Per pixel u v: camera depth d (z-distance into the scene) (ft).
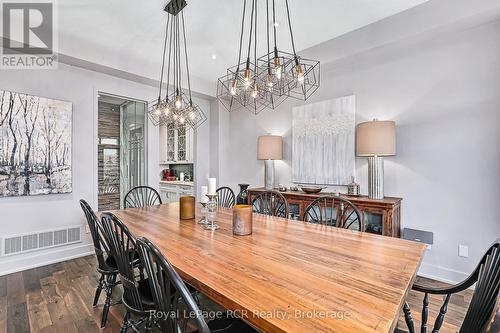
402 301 3.09
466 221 8.31
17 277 8.91
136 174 13.92
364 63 10.46
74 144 10.86
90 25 9.23
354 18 8.96
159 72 12.60
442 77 8.70
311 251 4.69
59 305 7.17
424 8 8.18
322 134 11.69
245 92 7.35
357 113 10.68
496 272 3.11
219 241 5.29
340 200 7.39
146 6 8.28
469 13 7.41
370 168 9.34
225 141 16.02
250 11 8.53
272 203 9.47
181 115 9.00
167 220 7.17
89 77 11.29
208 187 6.66
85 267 9.80
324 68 11.14
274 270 3.88
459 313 6.78
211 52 11.42
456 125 8.46
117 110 14.64
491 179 7.89
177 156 18.51
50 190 10.13
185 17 8.87
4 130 9.15
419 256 4.46
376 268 3.95
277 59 6.49
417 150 9.23
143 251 3.42
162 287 3.32
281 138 12.84
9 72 9.33
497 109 7.77
